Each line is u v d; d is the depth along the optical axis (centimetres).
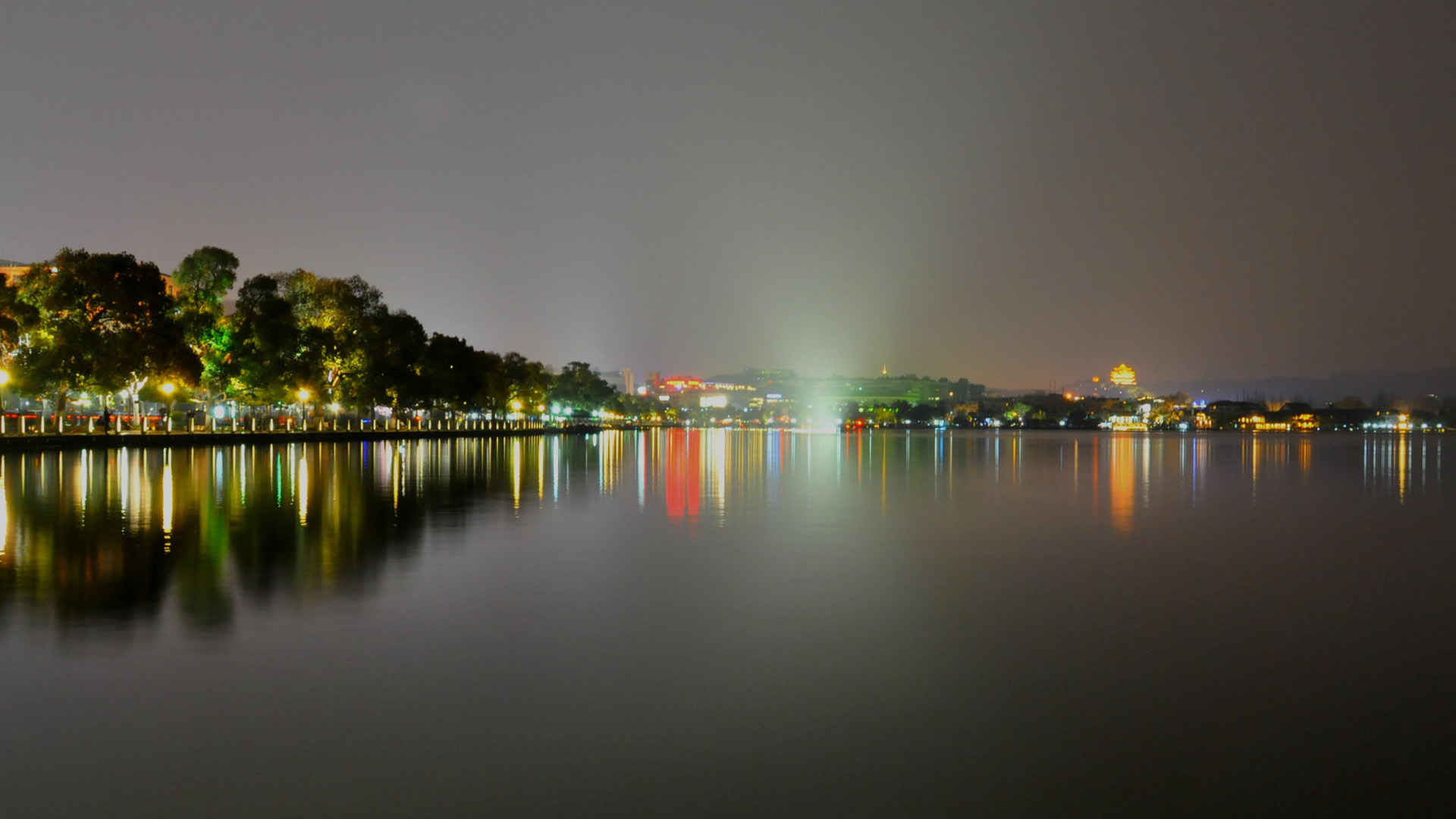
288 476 4259
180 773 809
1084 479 5188
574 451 8469
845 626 1381
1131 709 999
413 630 1321
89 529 2330
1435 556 2148
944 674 1127
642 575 1819
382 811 741
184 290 8456
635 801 763
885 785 800
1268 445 13888
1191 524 2834
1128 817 743
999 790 791
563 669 1133
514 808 749
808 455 8894
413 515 2794
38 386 6669
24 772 806
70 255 6981
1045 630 1366
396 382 10669
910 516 3016
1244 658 1207
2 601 1474
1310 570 1944
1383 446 13525
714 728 933
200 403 10862
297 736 897
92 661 1138
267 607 1458
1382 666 1173
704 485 4425
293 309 9931
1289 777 823
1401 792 792
